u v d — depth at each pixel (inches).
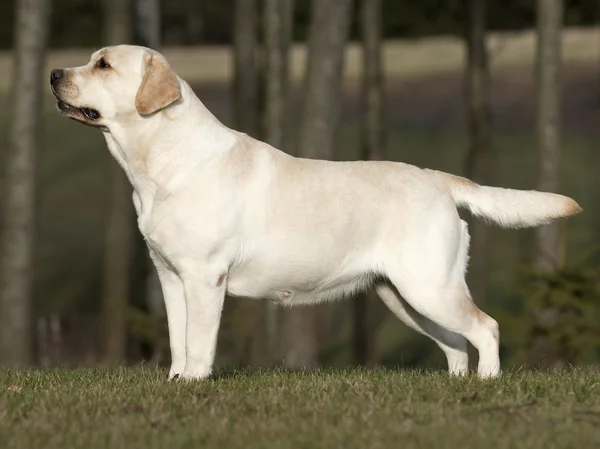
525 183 1147.3
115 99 306.2
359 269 324.8
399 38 1507.1
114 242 743.1
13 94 618.2
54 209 1268.5
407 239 321.7
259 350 650.8
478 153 784.3
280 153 323.0
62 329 768.3
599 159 1258.0
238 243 311.3
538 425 248.1
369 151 847.1
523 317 541.3
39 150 624.1
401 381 315.0
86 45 1444.4
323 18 605.3
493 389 295.4
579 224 1075.3
